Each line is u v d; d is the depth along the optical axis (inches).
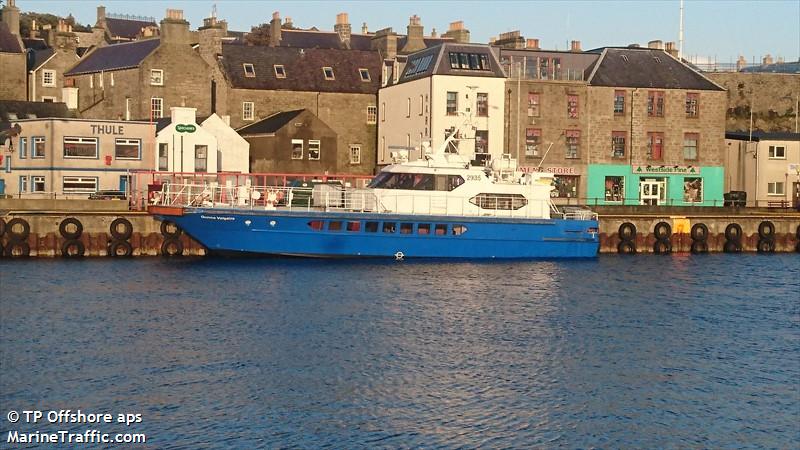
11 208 2180.1
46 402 1121.4
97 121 2469.2
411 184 2065.7
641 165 2987.2
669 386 1231.5
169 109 3038.9
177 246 2128.4
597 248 2204.7
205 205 2000.5
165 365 1261.1
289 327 1471.5
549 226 2148.1
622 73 3009.4
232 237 1993.1
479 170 2102.6
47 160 2434.8
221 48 3174.2
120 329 1434.5
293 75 3189.0
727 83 3720.5
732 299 1788.9
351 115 3223.4
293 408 1118.4
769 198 3058.6
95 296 1659.7
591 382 1239.5
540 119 2908.5
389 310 1603.1
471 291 1788.9
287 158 2923.2
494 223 2102.6
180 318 1512.1
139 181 2497.5
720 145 3058.6
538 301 1724.9
